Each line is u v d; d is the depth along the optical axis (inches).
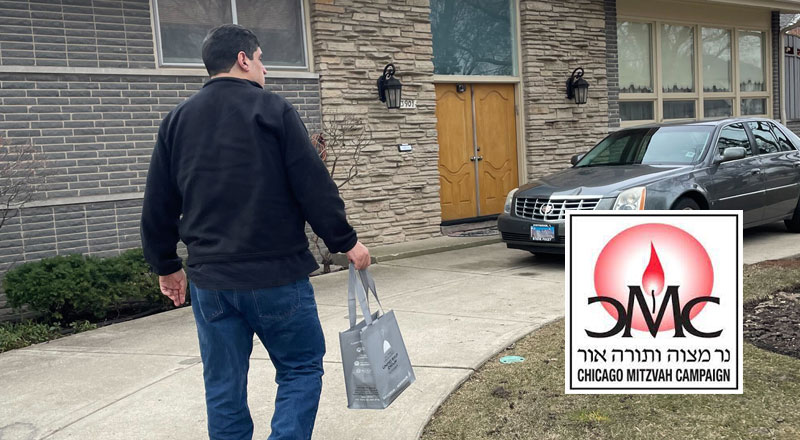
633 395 137.2
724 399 132.1
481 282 257.4
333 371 165.8
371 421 134.2
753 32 566.3
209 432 105.7
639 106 488.7
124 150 278.4
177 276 114.0
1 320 245.1
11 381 174.2
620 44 474.9
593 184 267.7
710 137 297.3
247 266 99.8
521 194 282.7
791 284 218.5
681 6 501.4
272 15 321.1
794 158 333.4
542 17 417.1
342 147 324.8
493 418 131.6
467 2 396.8
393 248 340.8
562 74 429.1
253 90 104.2
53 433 138.7
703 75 530.3
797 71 615.2
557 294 230.1
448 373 156.9
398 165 358.0
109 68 274.7
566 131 433.1
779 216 325.7
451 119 392.8
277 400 105.4
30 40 258.1
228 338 103.5
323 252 324.8
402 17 355.6
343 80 338.3
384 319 112.4
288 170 101.7
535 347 172.4
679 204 269.4
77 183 267.1
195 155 101.8
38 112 258.8
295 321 104.0
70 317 243.8
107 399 156.6
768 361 151.6
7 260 250.7
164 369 176.1
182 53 296.5
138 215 281.6
